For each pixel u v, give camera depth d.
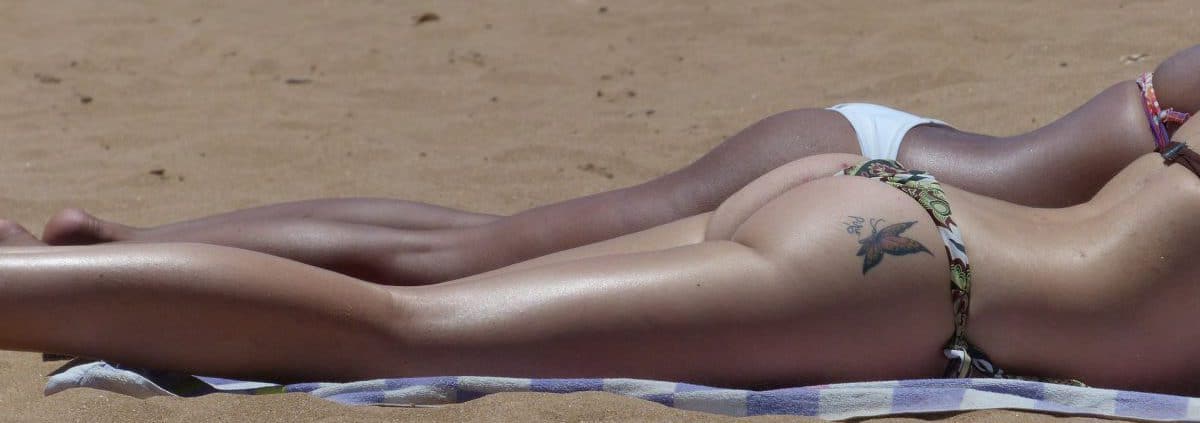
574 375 2.38
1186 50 2.75
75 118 6.04
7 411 2.36
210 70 7.07
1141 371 2.40
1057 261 2.38
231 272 2.30
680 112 5.70
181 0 9.10
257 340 2.34
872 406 2.32
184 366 2.38
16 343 2.34
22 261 2.30
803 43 6.83
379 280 3.07
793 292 2.32
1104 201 2.49
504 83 6.54
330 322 2.34
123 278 2.29
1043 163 2.77
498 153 5.14
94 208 4.51
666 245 2.63
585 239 2.95
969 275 2.34
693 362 2.36
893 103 5.39
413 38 7.67
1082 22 6.36
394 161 5.14
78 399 2.32
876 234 2.34
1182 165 2.40
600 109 5.87
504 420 2.23
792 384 2.41
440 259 3.03
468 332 2.37
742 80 6.20
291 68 7.06
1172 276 2.32
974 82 5.57
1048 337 2.38
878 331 2.35
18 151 5.38
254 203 4.57
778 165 2.85
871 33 6.82
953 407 2.32
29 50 7.58
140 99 6.44
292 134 5.64
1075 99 5.06
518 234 2.99
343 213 3.19
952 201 2.42
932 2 7.29
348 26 8.09
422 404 2.36
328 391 2.37
